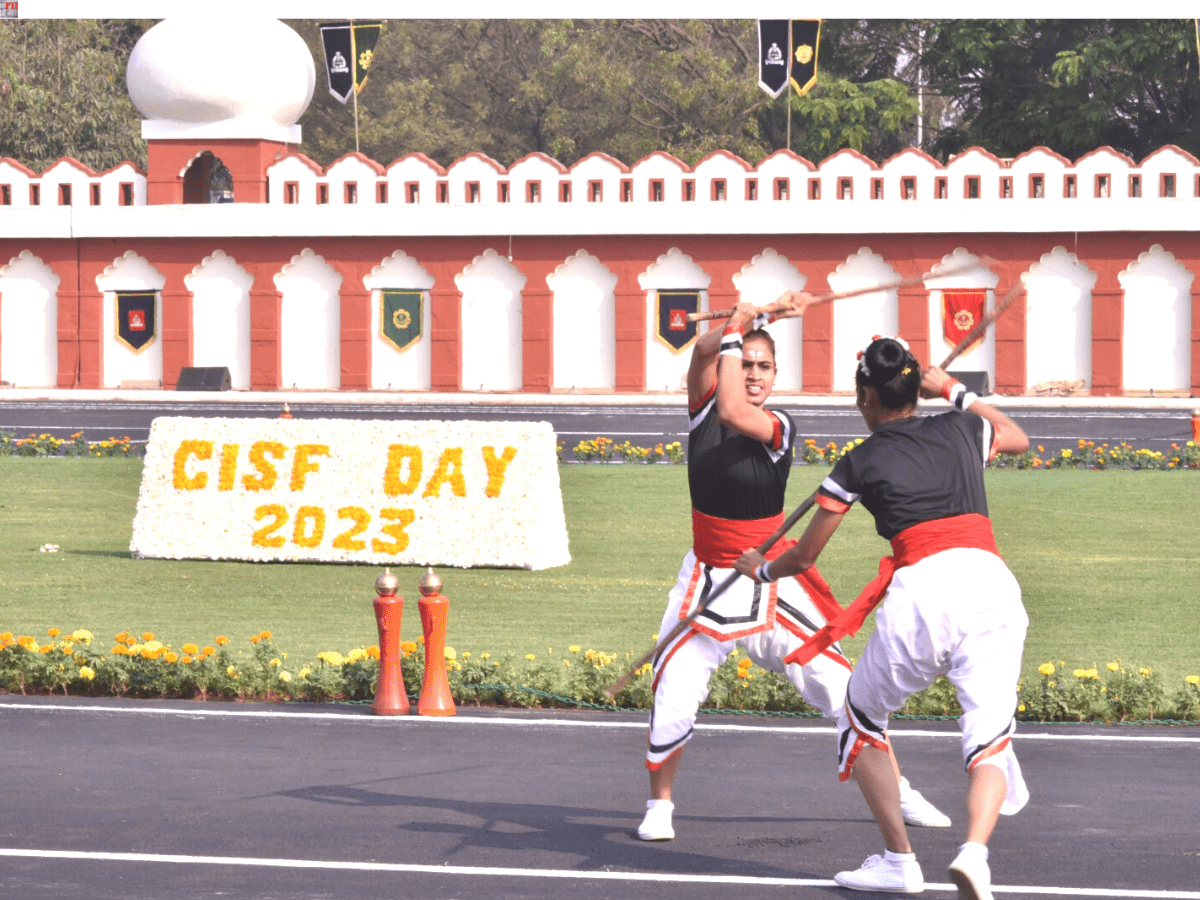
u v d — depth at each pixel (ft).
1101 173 189.06
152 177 208.03
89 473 114.11
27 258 211.41
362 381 205.77
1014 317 192.03
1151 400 179.73
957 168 191.42
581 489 104.22
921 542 25.13
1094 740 39.24
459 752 37.76
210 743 38.60
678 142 274.77
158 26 207.21
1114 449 119.14
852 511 92.43
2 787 33.91
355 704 44.04
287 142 212.84
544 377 201.87
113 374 211.00
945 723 41.32
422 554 72.79
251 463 74.28
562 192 199.52
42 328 212.23
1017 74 246.27
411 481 73.00
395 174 202.49
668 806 29.84
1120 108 246.68
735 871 27.78
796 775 35.37
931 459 25.40
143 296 209.56
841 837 30.07
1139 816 31.53
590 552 77.92
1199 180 187.83
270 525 73.92
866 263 195.52
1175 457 116.57
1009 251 192.24
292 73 207.82
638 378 200.44
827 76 248.73
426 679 42.52
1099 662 50.70
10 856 28.66
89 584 67.31
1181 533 82.69
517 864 28.22
